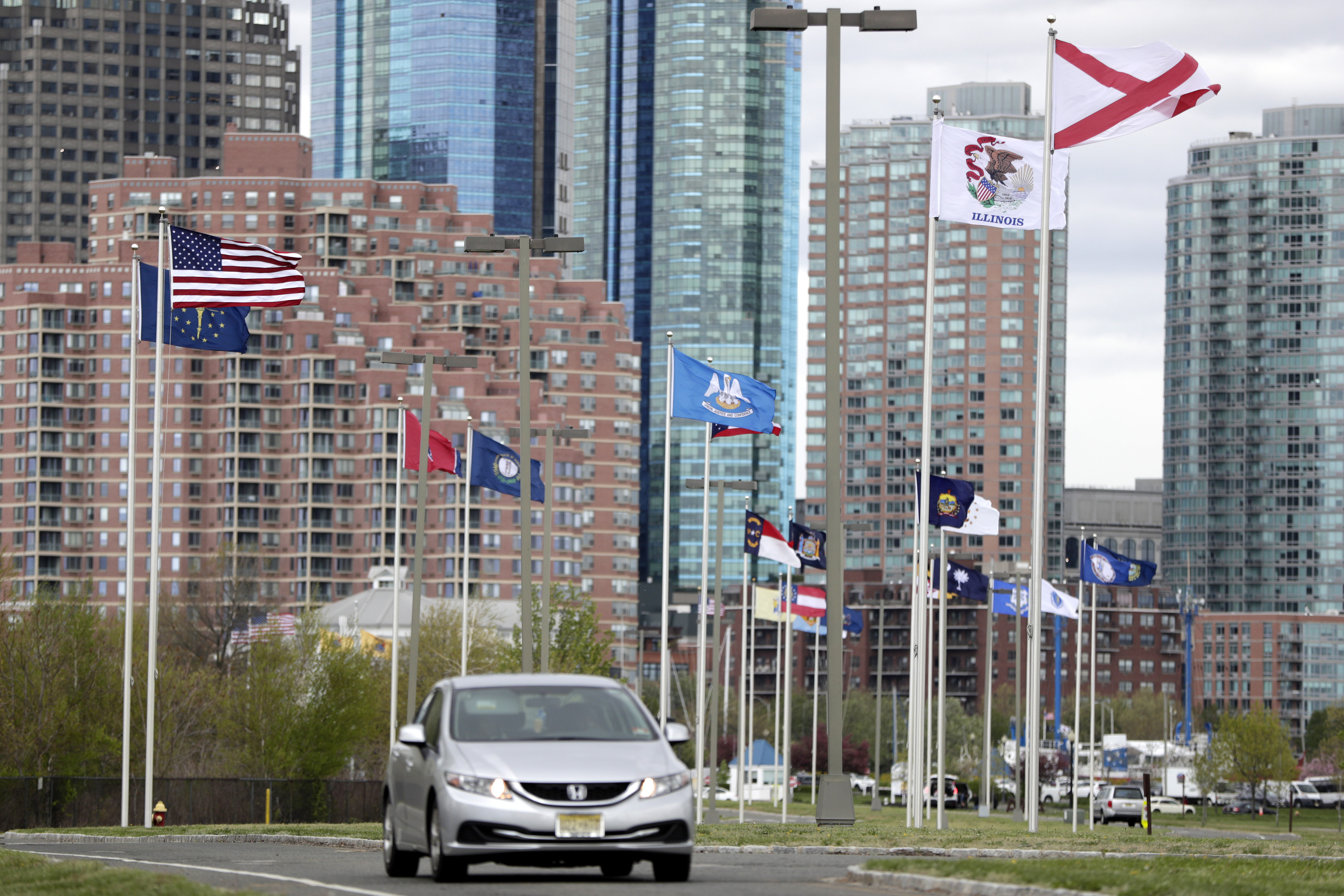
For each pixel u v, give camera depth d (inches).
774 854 3435.0
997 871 2351.1
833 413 3791.8
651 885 2309.3
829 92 3892.7
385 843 2608.3
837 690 3895.2
